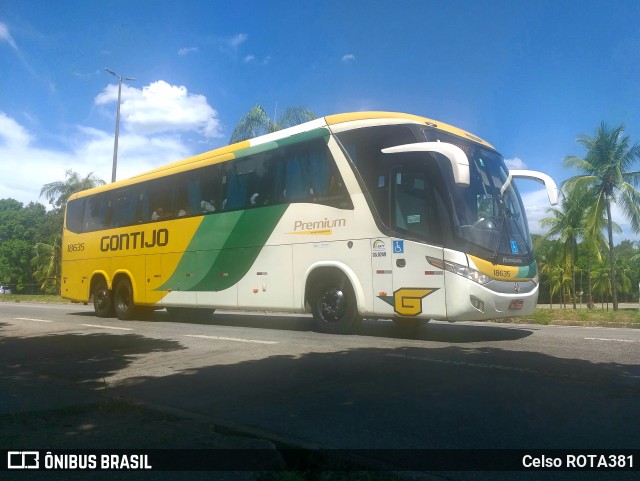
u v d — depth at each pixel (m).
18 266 69.56
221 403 5.77
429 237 9.23
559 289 53.56
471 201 9.46
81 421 5.15
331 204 10.47
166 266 13.72
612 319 13.62
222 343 9.64
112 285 15.38
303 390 6.20
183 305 13.22
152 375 7.22
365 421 5.07
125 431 4.82
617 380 6.38
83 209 17.02
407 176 9.62
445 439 4.57
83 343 10.18
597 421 4.96
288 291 11.04
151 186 14.54
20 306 23.80
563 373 6.75
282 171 11.39
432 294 9.13
